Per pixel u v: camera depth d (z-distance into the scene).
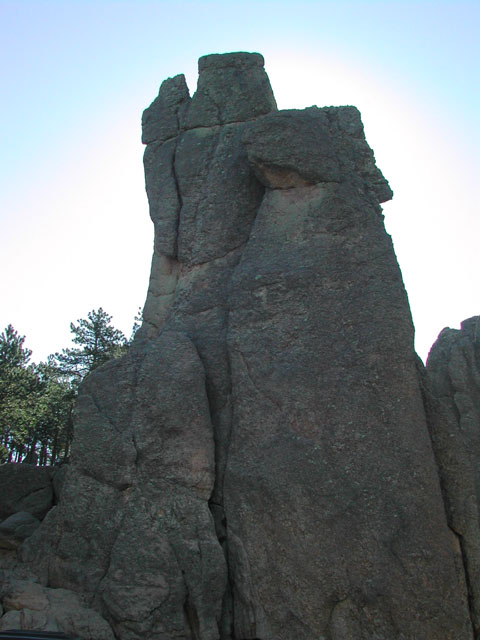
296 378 10.99
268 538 10.25
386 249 11.83
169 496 10.68
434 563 9.59
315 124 12.86
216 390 11.84
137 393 11.42
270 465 10.58
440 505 10.02
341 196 12.28
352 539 9.80
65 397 37.97
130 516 10.58
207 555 10.17
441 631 9.28
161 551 10.19
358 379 10.74
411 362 10.89
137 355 11.97
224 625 10.20
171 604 9.84
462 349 23.12
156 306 13.76
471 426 21.66
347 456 10.27
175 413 11.17
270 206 12.59
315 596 9.72
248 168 13.52
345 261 11.68
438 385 23.23
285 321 11.47
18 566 11.12
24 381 36.31
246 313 11.80
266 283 11.84
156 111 15.33
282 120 12.73
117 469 10.98
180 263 13.75
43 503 14.65
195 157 14.20
